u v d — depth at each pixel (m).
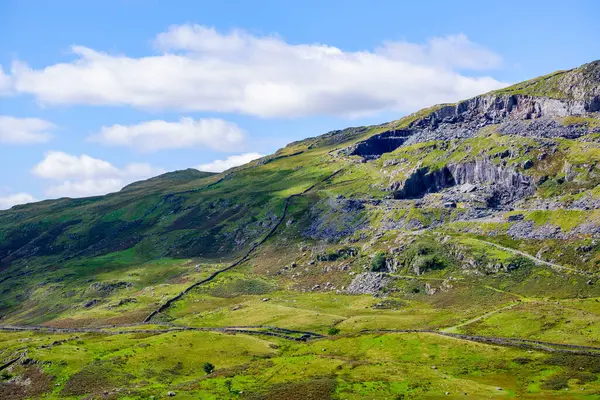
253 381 152.88
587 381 139.50
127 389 156.50
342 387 139.38
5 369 195.50
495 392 135.62
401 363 162.00
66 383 178.00
